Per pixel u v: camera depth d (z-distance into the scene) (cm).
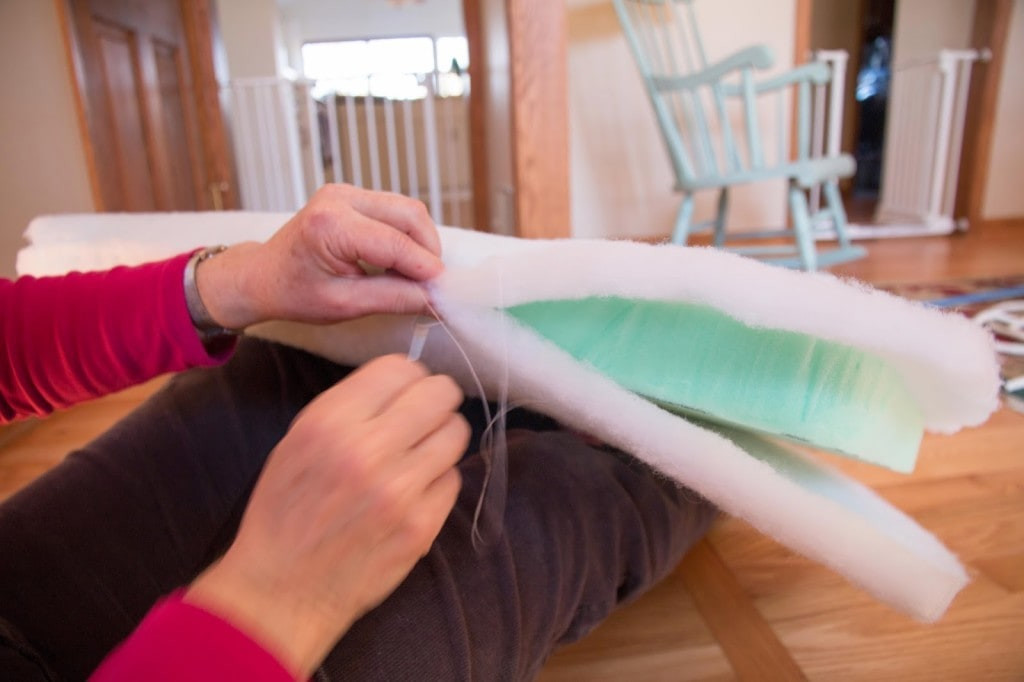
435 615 31
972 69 267
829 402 36
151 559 46
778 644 53
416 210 42
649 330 38
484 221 241
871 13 436
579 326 39
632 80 225
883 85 439
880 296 32
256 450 54
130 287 48
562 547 39
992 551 63
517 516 38
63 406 54
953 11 279
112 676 22
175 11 227
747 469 35
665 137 184
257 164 281
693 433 36
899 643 52
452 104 301
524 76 129
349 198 41
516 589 35
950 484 76
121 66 190
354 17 762
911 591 35
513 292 36
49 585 41
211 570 25
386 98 268
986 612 55
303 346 55
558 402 39
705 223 217
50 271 63
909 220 291
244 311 46
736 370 36
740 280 31
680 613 57
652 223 236
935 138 272
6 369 50
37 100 170
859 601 57
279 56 397
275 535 25
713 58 226
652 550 48
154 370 50
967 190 273
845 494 43
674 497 50
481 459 41
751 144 179
